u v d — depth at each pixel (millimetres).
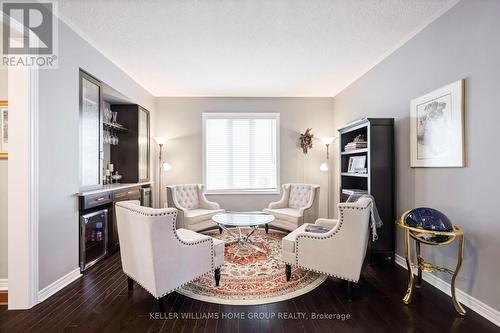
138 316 1826
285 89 4391
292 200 4211
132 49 2871
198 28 2441
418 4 2088
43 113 2049
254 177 4867
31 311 1876
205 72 3580
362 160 3262
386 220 2826
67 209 2324
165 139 4586
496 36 1744
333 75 3721
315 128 4828
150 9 2137
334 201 4766
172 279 1856
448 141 2119
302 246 2250
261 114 4793
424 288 2254
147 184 4309
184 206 3998
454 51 2078
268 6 2105
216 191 4746
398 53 2816
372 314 1865
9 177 1894
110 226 3021
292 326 1729
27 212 1907
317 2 2062
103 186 3246
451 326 1728
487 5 1801
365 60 3193
